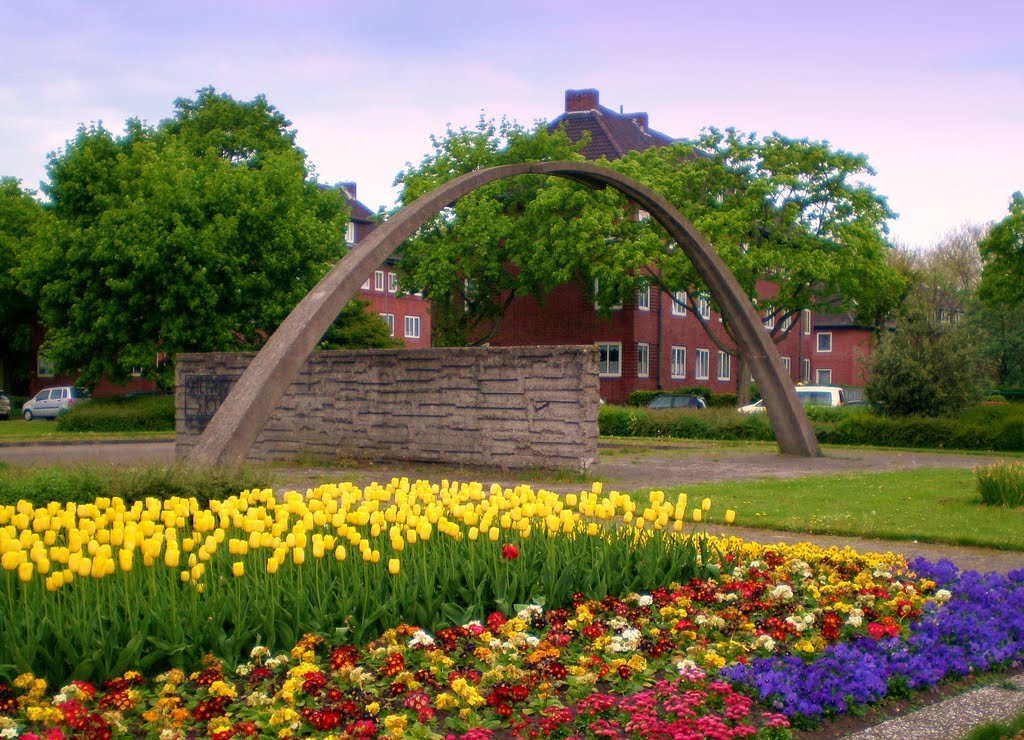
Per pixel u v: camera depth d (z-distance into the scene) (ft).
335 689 19.35
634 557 28.76
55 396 165.37
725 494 54.85
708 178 128.67
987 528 42.60
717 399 157.48
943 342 103.40
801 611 26.13
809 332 218.79
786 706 19.34
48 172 136.46
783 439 86.38
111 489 39.58
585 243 127.44
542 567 26.94
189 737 17.66
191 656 20.48
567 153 138.51
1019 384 204.95
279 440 82.28
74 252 124.47
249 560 24.75
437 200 60.90
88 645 19.70
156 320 127.34
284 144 165.48
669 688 19.71
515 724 18.17
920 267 208.13
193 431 84.53
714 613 25.67
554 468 67.00
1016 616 25.80
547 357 67.46
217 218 125.70
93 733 16.56
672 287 128.36
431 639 21.79
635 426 120.78
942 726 19.13
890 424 101.65
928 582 29.63
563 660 22.02
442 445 72.79
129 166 134.72
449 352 72.33
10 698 18.45
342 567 24.11
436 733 17.87
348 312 155.12
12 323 189.57
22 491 38.52
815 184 126.21
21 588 22.06
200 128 166.20
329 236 135.13
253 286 127.95
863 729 19.19
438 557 25.85
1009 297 128.26
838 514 46.73
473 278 142.41
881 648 23.02
